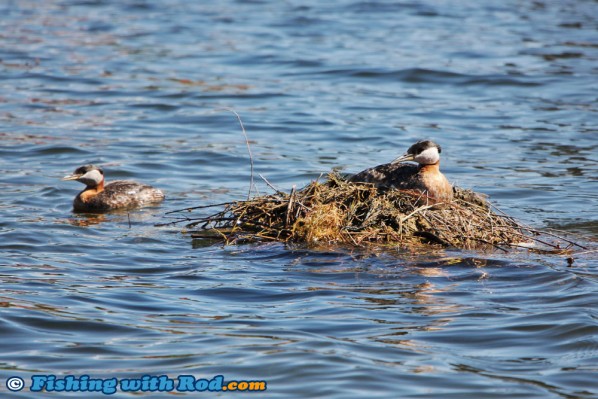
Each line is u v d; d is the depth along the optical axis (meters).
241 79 27.86
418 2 40.47
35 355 10.23
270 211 15.05
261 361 10.04
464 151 21.09
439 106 25.19
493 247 14.36
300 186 18.30
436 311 11.60
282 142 21.75
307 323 11.16
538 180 18.88
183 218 16.28
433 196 15.05
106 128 22.80
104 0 40.53
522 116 24.14
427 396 9.31
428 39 33.28
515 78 27.94
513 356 10.27
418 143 15.19
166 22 36.09
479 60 30.08
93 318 11.30
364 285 12.59
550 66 29.42
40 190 18.09
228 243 14.57
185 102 25.33
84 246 14.53
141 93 26.11
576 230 15.57
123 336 10.78
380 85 27.48
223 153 20.77
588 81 27.67
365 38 33.44
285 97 25.94
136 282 12.75
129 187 17.39
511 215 16.48
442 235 14.38
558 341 10.64
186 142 21.72
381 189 15.29
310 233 14.40
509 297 12.14
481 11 38.62
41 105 24.73
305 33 34.31
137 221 16.16
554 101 25.62
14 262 13.55
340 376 9.69
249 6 39.69
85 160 20.19
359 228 14.44
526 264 13.46
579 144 21.64
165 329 10.99
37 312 11.43
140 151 20.88
